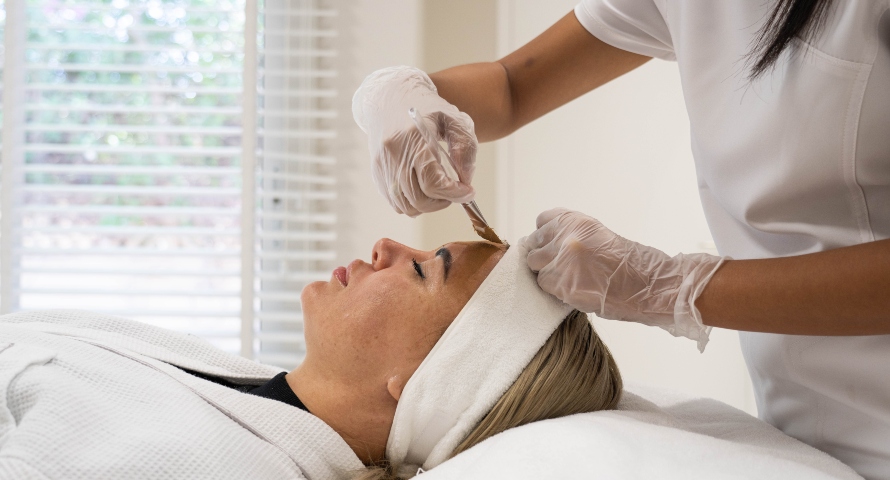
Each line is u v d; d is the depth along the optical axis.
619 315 1.01
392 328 1.07
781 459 0.91
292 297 2.15
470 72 1.36
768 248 1.06
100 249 2.11
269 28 2.19
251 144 2.04
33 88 2.11
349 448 1.03
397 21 2.17
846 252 0.82
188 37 2.16
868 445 1.02
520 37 2.17
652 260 0.98
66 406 0.88
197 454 0.88
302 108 2.18
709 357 2.17
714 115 1.08
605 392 1.13
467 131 1.12
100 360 1.03
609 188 2.18
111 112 2.12
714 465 0.87
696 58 1.11
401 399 1.03
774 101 0.98
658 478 0.81
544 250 1.06
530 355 1.05
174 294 2.11
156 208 2.14
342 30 2.17
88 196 2.20
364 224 2.19
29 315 1.29
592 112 2.16
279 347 2.24
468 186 1.03
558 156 2.17
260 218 2.15
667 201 2.18
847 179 0.94
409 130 1.05
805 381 1.05
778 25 0.90
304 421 1.01
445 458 1.02
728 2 1.06
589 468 0.82
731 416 1.21
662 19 1.27
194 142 2.19
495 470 0.83
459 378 1.03
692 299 0.91
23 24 2.11
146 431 0.89
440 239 2.25
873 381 0.98
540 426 0.92
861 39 0.89
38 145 2.12
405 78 1.19
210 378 1.26
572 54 1.38
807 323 0.85
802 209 1.00
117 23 2.15
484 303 1.06
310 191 2.18
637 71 2.15
